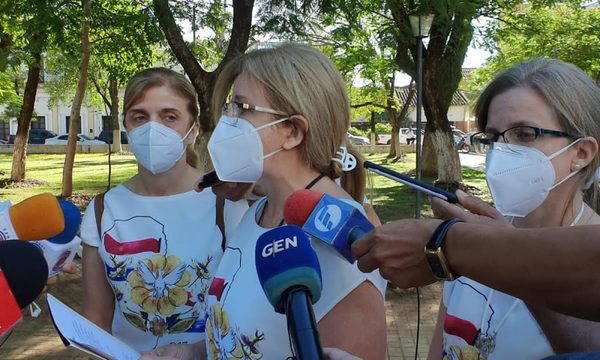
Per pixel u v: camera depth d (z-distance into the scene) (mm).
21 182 16406
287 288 1192
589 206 1730
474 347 1606
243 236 1716
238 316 1555
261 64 1606
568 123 1569
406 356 4836
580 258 862
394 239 1111
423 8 9430
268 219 1671
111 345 1470
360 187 1782
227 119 1657
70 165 12961
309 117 1584
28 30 9828
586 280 862
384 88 25891
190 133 2486
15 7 9164
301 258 1218
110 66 13727
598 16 16703
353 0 8859
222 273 1719
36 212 1546
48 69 23141
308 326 1080
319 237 1425
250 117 1615
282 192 1646
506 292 956
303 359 1024
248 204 2201
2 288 1208
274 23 8930
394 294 6402
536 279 899
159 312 2295
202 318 2309
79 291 6574
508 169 1606
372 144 33562
